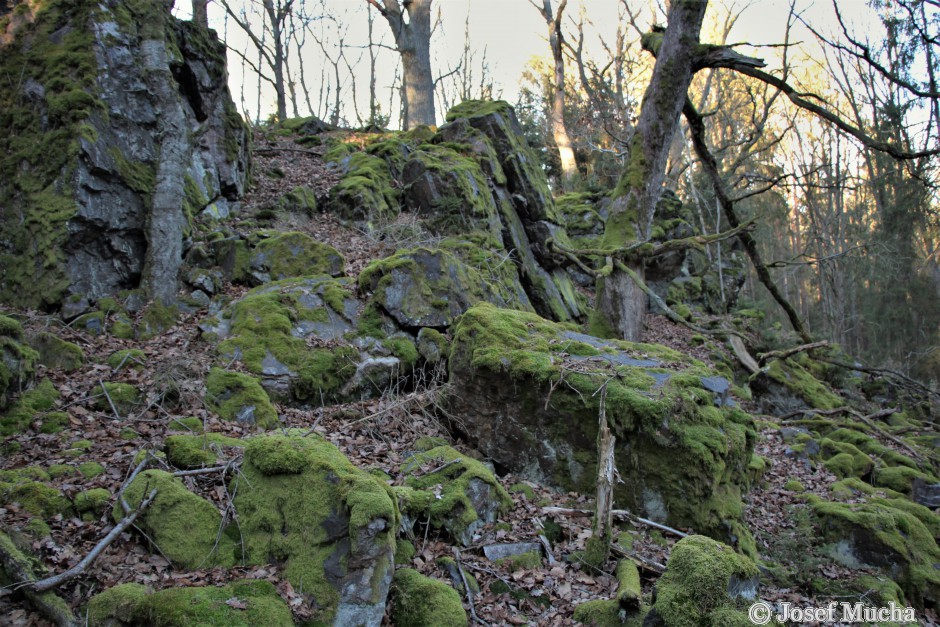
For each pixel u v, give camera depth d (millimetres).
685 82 11734
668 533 6406
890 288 30672
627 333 11836
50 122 9430
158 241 9094
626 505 6750
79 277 8789
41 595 3861
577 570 5551
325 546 4387
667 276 18531
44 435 5832
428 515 5523
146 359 7625
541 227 14844
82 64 9719
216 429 6539
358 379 8211
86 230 8953
